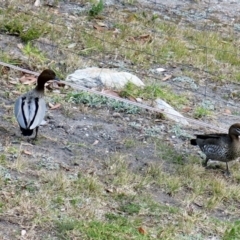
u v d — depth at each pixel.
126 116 13.63
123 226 10.04
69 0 19.14
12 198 10.26
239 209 11.20
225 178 12.12
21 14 17.14
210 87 16.16
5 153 11.48
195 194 11.30
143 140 12.88
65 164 11.54
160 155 12.41
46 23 16.94
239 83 16.70
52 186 10.72
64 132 12.66
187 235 10.16
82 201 10.53
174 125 13.59
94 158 11.92
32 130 11.40
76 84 14.41
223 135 12.09
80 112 13.47
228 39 19.80
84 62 15.66
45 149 11.90
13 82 14.08
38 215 9.97
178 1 21.88
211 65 17.28
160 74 16.17
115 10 19.50
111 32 17.70
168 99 14.77
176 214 10.65
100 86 14.51
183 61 17.09
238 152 11.98
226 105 15.41
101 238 9.70
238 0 23.03
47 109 13.34
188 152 12.77
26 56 15.23
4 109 13.02
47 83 14.26
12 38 16.00
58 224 9.84
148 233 10.00
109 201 10.70
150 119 13.66
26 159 11.42
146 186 11.32
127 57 16.47
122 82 14.70
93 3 19.31
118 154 12.11
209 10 21.73
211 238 10.22
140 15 19.56
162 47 17.41
